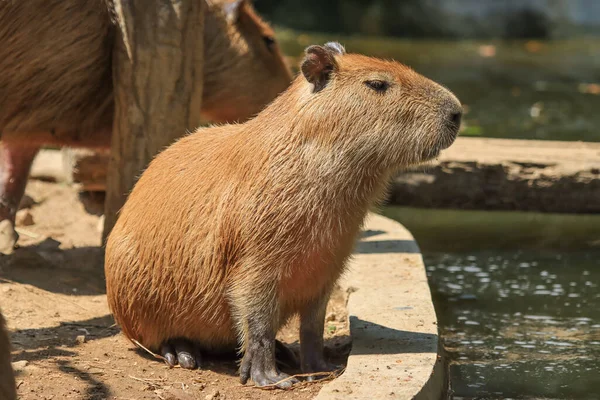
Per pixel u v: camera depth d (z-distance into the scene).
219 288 5.15
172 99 6.93
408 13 25.92
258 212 4.94
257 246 4.96
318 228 4.96
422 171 9.77
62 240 7.96
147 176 5.55
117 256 5.44
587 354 6.06
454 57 21.06
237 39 8.07
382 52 21.50
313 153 4.97
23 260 7.09
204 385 5.05
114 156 6.99
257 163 5.02
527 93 16.38
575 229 9.22
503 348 6.18
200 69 7.09
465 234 9.03
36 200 9.12
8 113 6.84
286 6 26.41
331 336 6.05
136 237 5.38
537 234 9.04
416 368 4.86
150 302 5.37
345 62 5.11
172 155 5.53
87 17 6.73
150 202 5.39
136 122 6.89
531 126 13.30
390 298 6.09
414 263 6.91
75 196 9.20
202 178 5.23
